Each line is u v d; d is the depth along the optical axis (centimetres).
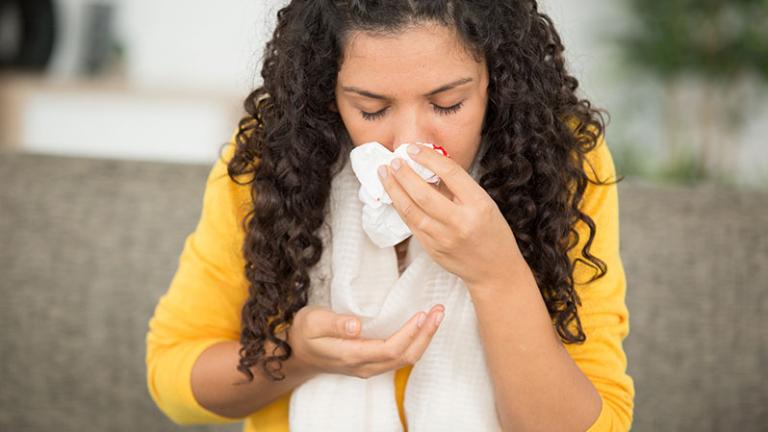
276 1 138
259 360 126
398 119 111
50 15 477
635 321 177
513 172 123
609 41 481
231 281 135
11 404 180
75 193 183
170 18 518
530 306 114
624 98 495
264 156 127
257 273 128
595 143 130
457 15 106
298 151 125
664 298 177
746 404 177
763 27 458
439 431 126
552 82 125
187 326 137
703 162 481
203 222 137
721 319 177
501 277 112
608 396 127
